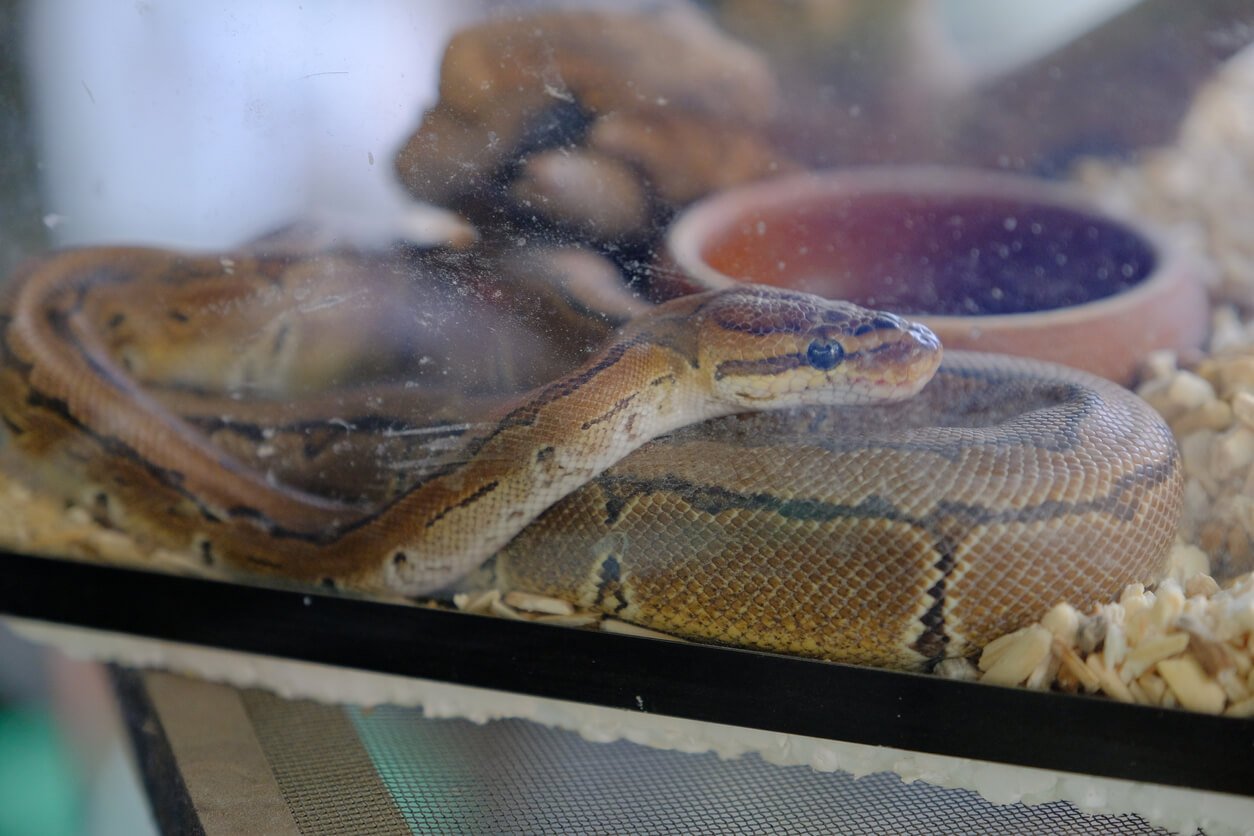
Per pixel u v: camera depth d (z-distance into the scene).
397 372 0.43
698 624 0.41
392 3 0.46
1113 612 0.40
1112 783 0.40
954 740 0.40
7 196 0.46
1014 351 0.45
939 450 0.41
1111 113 0.57
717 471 0.41
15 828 0.45
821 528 0.40
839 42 0.58
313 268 0.44
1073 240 0.50
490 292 0.43
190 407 0.44
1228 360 0.46
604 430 0.42
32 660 0.46
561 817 0.41
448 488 0.42
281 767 0.42
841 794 0.41
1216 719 0.39
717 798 0.41
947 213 0.51
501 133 0.45
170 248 0.45
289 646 0.43
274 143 0.44
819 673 0.40
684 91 0.53
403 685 0.43
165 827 0.42
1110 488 0.40
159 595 0.44
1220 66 0.57
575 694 0.42
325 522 0.43
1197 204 0.54
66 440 0.44
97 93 0.45
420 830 0.41
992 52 0.59
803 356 0.42
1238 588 0.40
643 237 0.46
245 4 0.44
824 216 0.50
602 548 0.42
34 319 0.45
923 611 0.40
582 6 0.52
